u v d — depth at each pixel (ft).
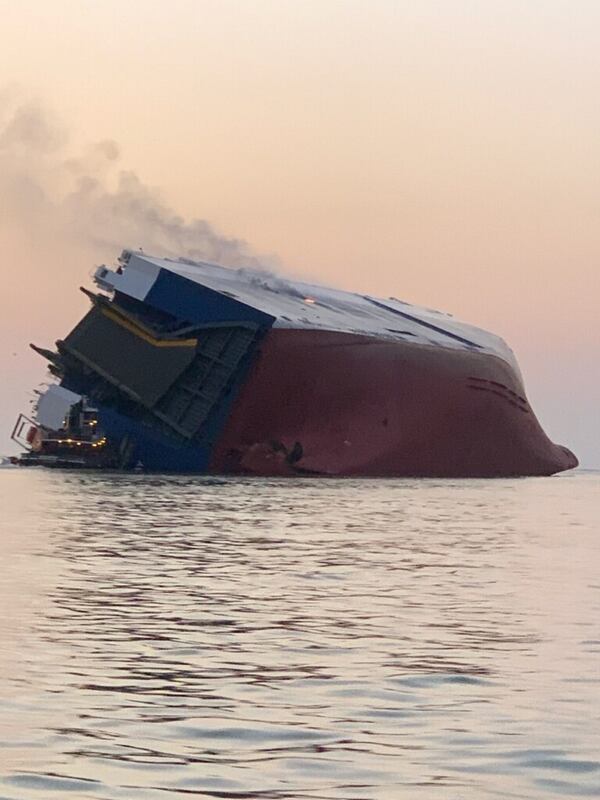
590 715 228.63
